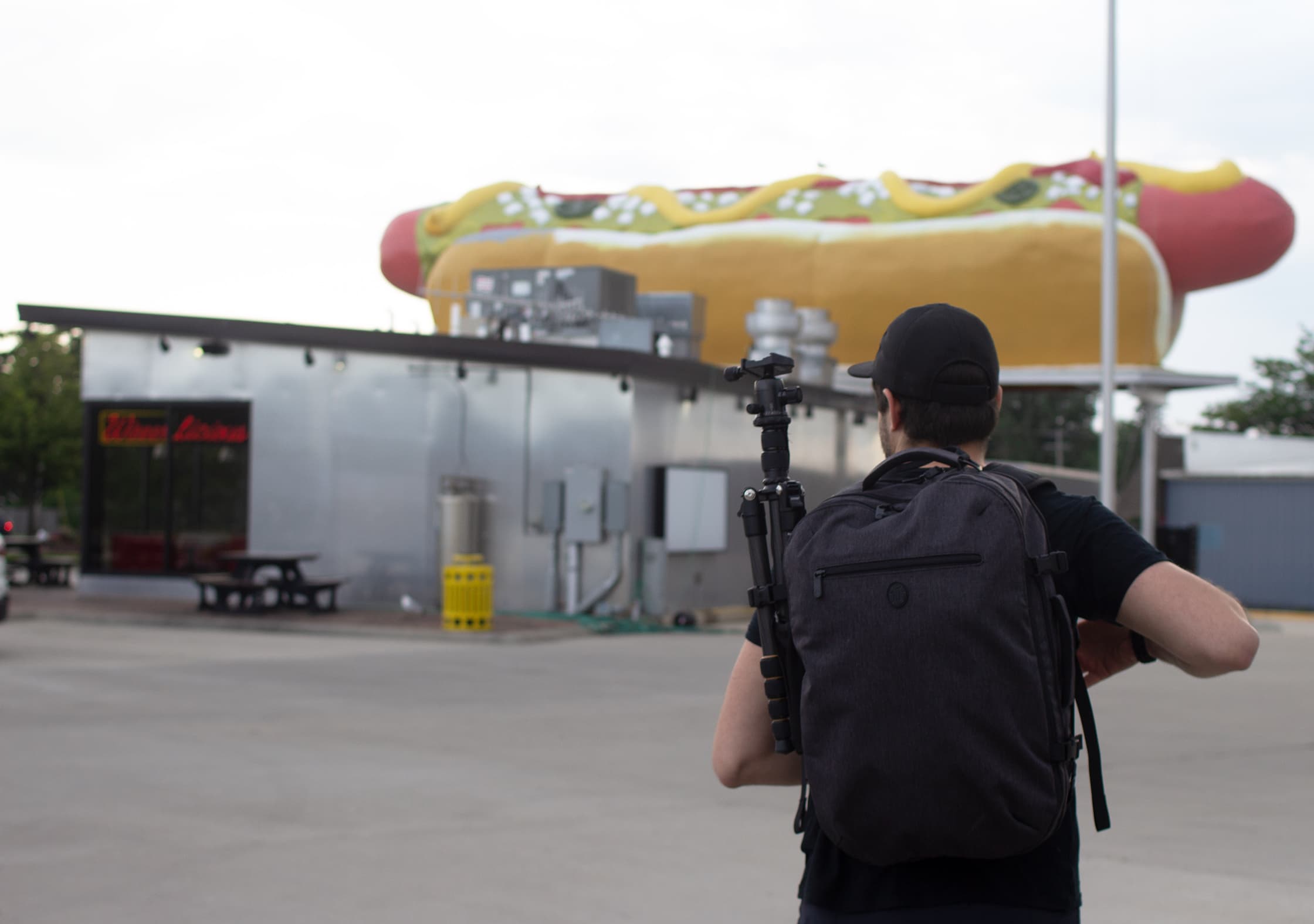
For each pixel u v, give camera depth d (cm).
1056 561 213
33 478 4466
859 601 208
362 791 819
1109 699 1364
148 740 987
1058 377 3869
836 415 2794
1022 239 3944
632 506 2148
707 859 658
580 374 2155
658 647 1806
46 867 635
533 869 637
